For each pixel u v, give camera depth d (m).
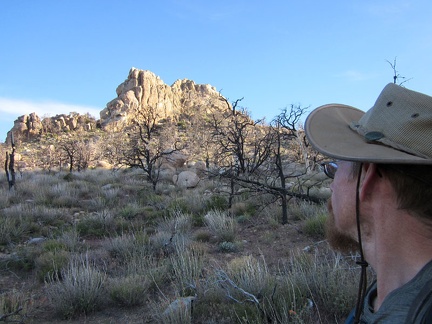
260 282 4.55
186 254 6.48
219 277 5.02
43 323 4.75
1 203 13.84
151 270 5.93
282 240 7.76
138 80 77.81
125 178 22.05
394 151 0.78
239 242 7.75
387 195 0.82
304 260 5.35
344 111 1.07
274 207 10.11
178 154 29.66
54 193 15.71
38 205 13.30
